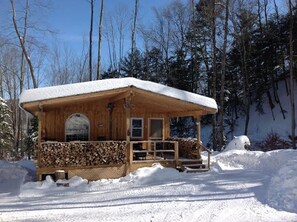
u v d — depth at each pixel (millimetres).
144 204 8062
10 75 35656
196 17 31594
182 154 16156
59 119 14820
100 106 15664
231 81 30781
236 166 14633
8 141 24781
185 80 32969
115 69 40156
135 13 30578
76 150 12414
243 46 28547
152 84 13352
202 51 31891
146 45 38312
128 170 13070
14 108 33688
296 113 27641
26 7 24500
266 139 25141
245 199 8102
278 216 6648
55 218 6977
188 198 8523
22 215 7289
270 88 30719
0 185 11789
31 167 16344
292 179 8000
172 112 17062
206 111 14195
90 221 6688
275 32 28906
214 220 6539
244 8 28766
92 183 11633
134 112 16734
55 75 44031
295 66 28188
